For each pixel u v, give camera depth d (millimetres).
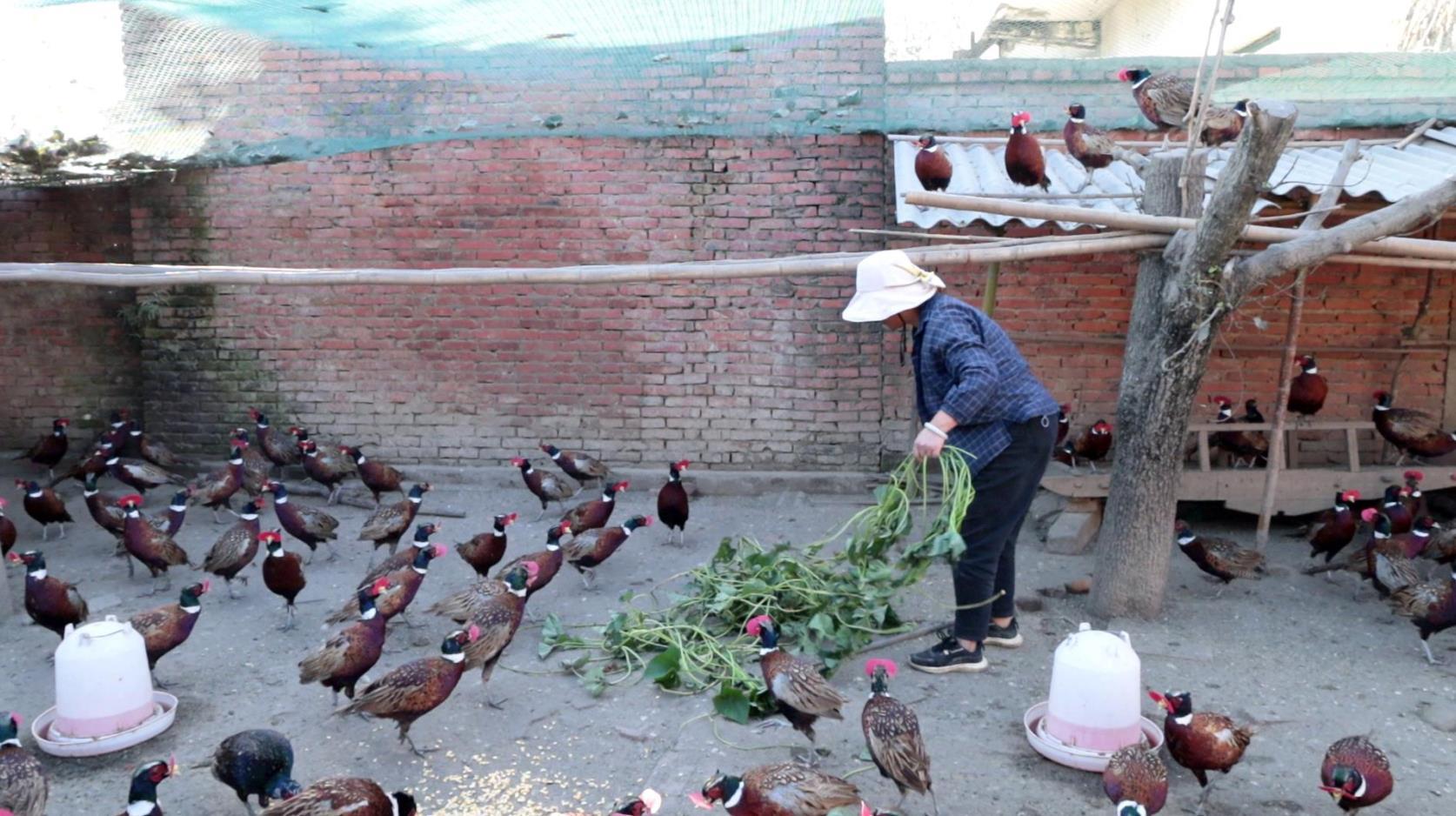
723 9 6656
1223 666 5992
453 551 8211
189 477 10070
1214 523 8680
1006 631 6199
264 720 5473
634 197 9312
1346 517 7250
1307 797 4656
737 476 9539
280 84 8883
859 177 9125
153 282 6312
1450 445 8117
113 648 5098
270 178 9594
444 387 9828
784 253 9273
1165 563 6633
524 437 9828
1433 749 5074
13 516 9180
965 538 5629
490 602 5641
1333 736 5211
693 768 4895
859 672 5898
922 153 6938
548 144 9305
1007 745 5086
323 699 5711
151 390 10133
